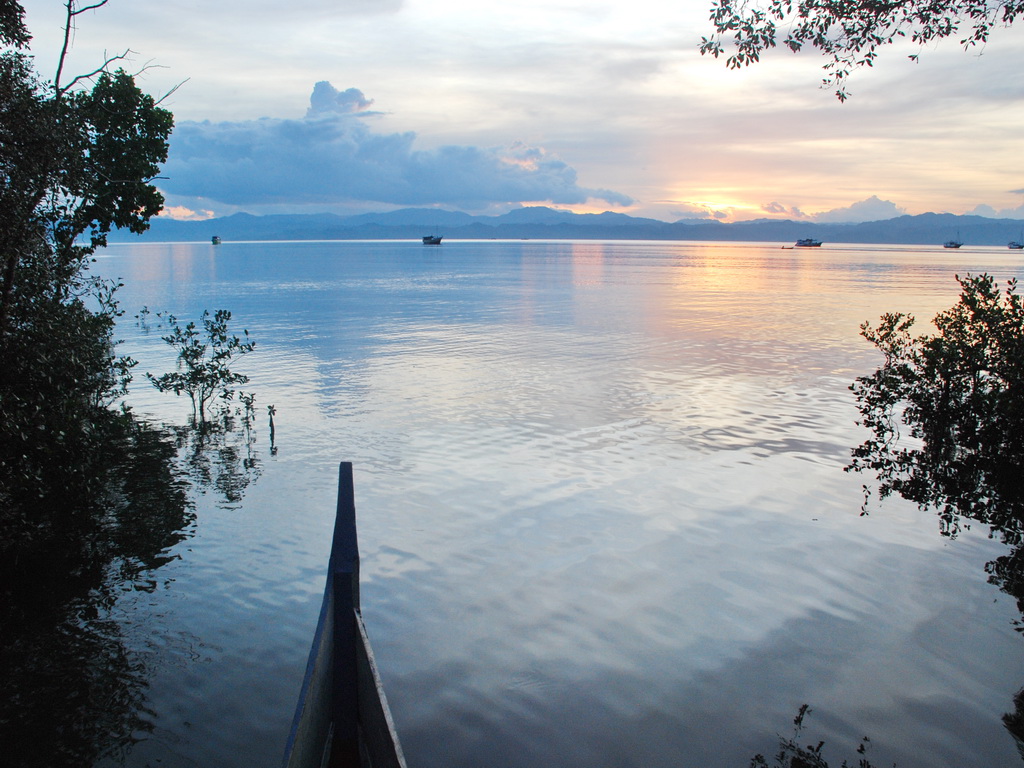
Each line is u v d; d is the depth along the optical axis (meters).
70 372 10.99
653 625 8.53
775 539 10.99
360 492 12.94
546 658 7.85
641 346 30.55
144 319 38.03
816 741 6.54
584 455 15.16
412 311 45.47
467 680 7.44
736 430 17.09
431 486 13.27
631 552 10.53
